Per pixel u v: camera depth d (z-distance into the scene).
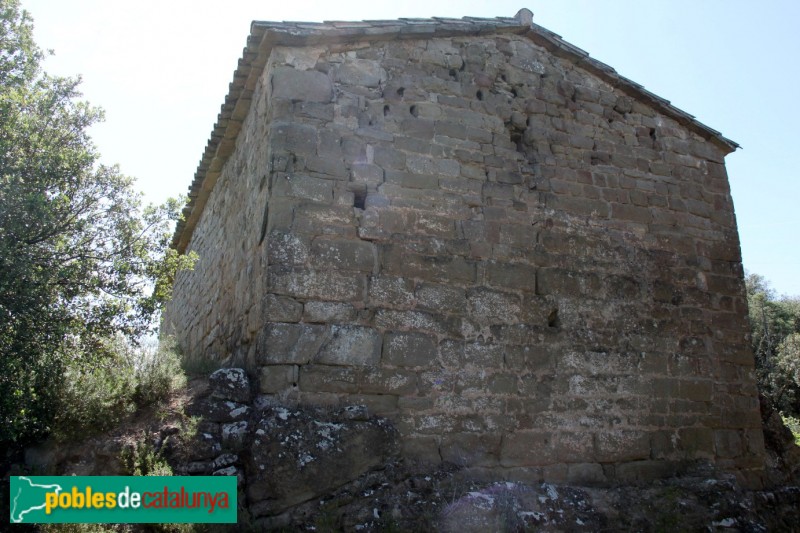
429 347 6.96
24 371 5.92
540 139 8.52
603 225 8.49
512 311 7.52
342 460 6.00
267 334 6.34
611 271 8.31
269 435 5.84
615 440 7.64
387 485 6.11
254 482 5.72
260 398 6.21
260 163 7.56
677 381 8.27
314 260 6.72
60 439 5.81
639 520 6.61
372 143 7.41
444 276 7.27
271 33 7.13
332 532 5.61
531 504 6.34
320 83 7.37
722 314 8.93
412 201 7.39
